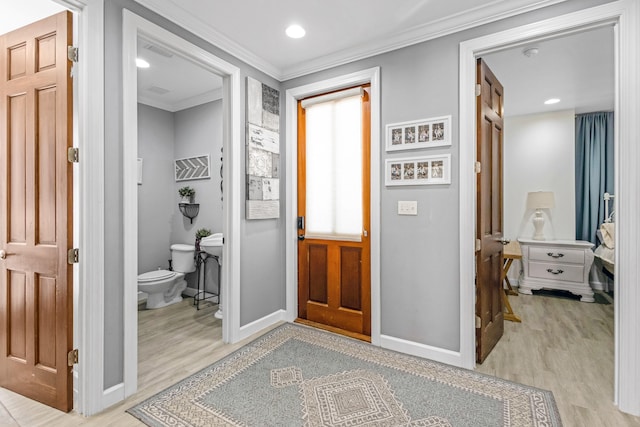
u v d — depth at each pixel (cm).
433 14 221
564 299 399
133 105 190
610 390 195
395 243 252
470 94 221
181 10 213
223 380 206
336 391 193
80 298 172
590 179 442
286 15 221
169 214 421
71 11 172
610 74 318
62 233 172
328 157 300
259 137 288
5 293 192
